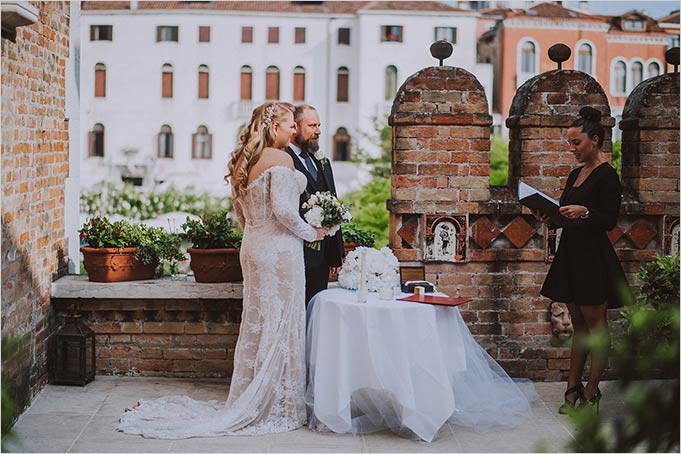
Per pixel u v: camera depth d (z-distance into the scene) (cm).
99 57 3481
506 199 568
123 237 561
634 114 573
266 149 472
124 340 569
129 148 3488
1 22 425
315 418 469
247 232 478
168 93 3491
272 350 470
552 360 569
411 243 570
